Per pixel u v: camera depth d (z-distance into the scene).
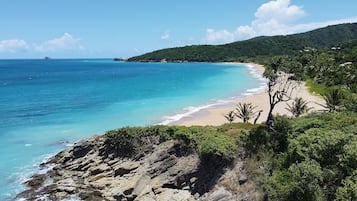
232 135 38.50
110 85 128.12
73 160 43.88
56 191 36.62
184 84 126.62
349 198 25.69
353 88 82.62
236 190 33.00
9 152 48.31
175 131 41.12
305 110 58.09
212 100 88.06
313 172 27.81
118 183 37.56
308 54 153.00
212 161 36.31
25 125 63.31
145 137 42.41
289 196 28.86
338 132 31.42
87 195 35.91
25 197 35.38
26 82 144.12
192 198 34.41
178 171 37.16
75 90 113.81
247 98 88.81
